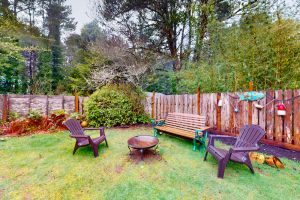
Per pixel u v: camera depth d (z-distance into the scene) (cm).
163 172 278
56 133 516
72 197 217
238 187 232
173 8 867
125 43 936
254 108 409
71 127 363
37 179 258
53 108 645
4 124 532
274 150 355
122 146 407
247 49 445
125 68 870
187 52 839
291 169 279
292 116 349
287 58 383
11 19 970
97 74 843
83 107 661
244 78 456
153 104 698
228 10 638
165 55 942
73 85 1115
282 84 399
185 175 267
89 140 335
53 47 1310
